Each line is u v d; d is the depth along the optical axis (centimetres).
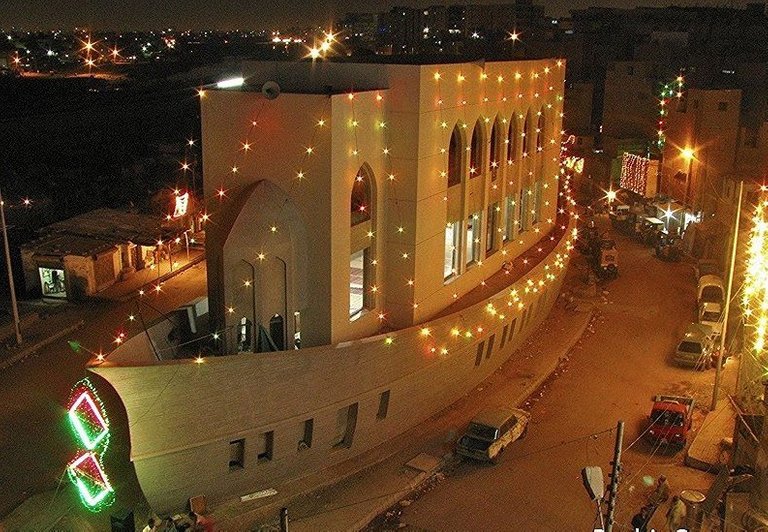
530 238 3362
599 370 2820
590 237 4497
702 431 2286
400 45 10719
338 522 1789
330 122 1911
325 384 1902
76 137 6719
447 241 2562
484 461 2102
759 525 1623
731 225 3372
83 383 1705
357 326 2175
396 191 2227
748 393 2262
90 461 1714
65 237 3597
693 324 3011
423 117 2175
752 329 2477
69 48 15425
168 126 7556
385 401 2120
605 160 5844
